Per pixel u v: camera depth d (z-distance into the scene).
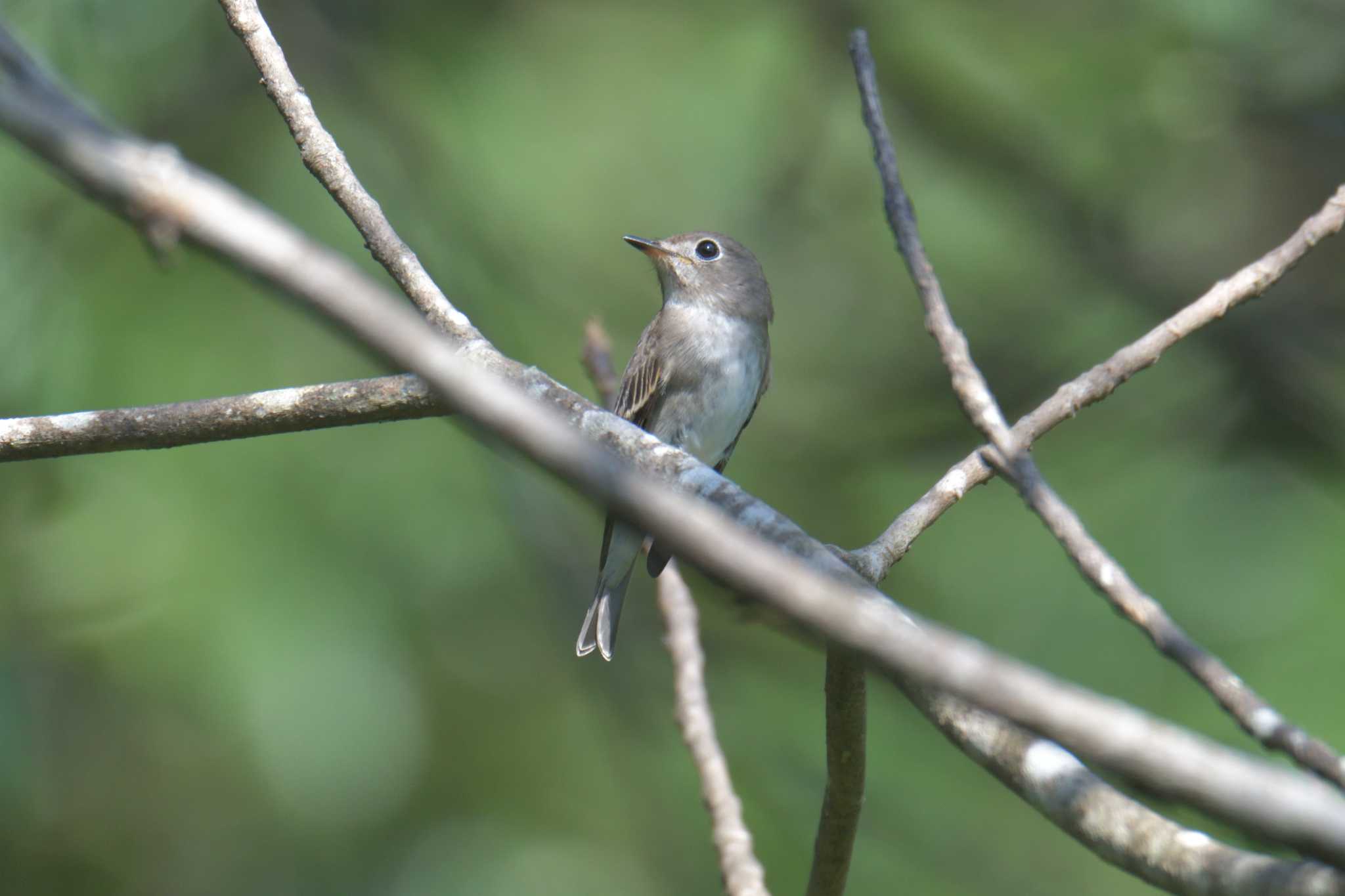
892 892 9.76
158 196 1.91
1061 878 10.27
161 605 8.84
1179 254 14.24
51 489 8.93
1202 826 2.94
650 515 2.00
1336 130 12.88
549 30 13.58
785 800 10.05
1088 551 3.85
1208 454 12.74
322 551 9.26
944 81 14.28
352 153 12.51
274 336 9.45
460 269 12.54
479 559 9.88
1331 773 3.15
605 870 10.18
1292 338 13.27
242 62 11.37
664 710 11.34
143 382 9.20
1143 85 13.29
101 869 9.43
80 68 10.48
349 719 9.10
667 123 14.10
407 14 12.48
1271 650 11.39
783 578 2.03
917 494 13.29
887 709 10.31
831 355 14.49
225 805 9.55
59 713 9.09
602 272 14.13
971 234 14.66
